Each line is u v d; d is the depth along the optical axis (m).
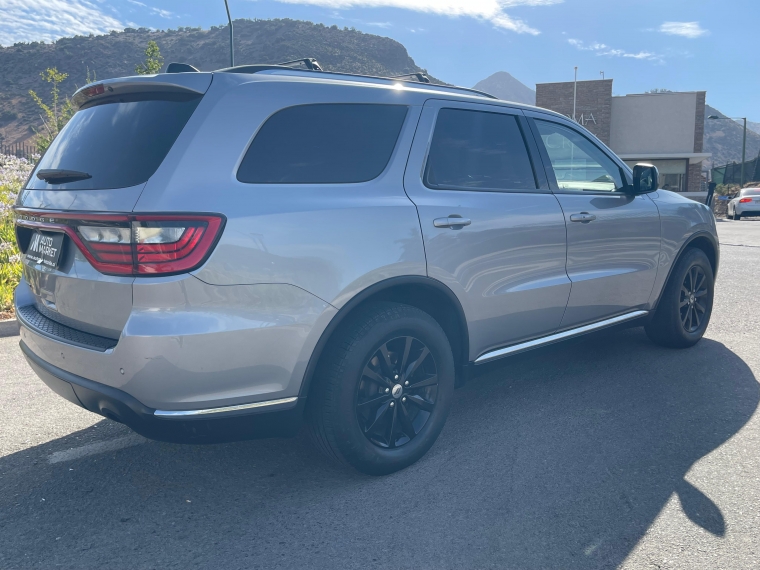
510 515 2.64
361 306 2.91
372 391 2.94
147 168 2.45
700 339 5.24
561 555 2.36
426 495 2.83
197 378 2.41
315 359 2.68
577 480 2.93
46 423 3.72
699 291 5.03
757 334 5.45
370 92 3.11
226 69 2.85
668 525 2.54
